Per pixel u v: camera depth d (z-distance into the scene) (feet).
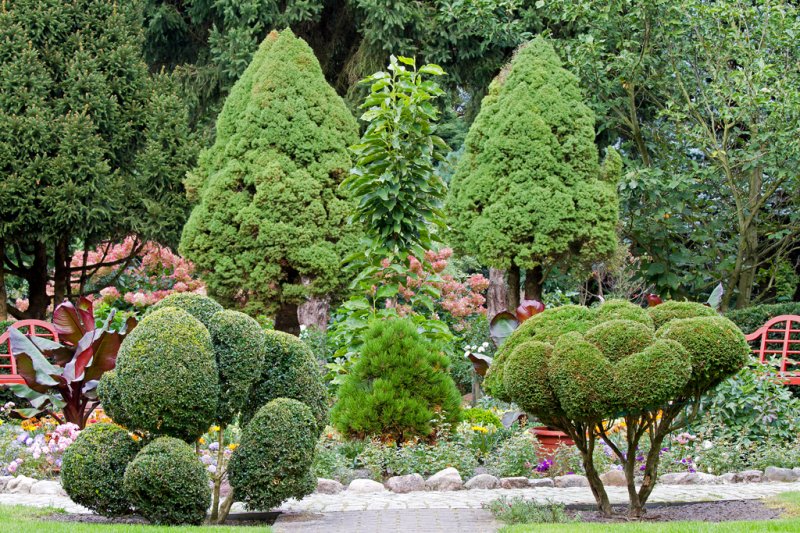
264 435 19.27
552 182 39.81
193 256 40.40
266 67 41.19
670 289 46.85
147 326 18.53
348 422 27.22
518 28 49.03
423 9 52.90
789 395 29.68
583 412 18.08
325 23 56.90
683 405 19.47
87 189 42.75
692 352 18.24
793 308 40.70
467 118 56.44
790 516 18.75
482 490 23.76
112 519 19.38
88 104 44.21
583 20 44.68
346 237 40.14
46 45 44.75
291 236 39.34
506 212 39.70
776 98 40.29
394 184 29.99
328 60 56.80
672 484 24.43
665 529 16.30
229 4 52.47
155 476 18.01
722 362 18.38
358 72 53.06
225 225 40.09
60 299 47.73
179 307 19.70
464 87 56.65
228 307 41.11
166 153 45.75
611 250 40.70
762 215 46.57
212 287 40.34
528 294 42.73
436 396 27.55
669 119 46.47
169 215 45.39
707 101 44.01
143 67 47.67
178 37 56.44
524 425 30.37
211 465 22.79
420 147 30.55
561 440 27.48
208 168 42.63
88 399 29.27
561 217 39.40
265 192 39.52
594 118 41.70
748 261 46.91
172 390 18.08
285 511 20.56
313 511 20.48
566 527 16.93
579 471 25.80
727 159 42.34
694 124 45.52
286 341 20.79
